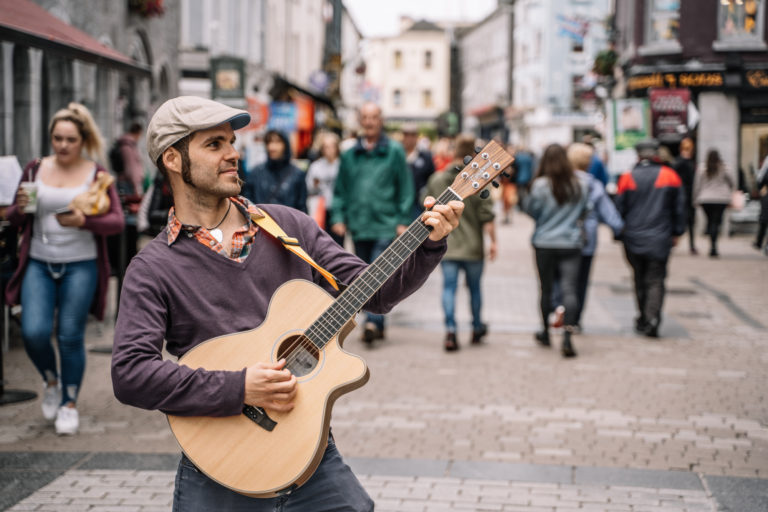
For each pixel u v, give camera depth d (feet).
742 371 24.48
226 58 58.34
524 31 184.34
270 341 8.14
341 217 28.68
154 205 26.53
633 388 22.58
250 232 8.54
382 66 298.76
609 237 71.36
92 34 48.65
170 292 8.17
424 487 15.43
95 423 19.24
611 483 15.61
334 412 20.30
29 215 18.08
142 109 58.39
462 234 27.45
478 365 25.23
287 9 124.06
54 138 17.98
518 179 90.53
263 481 7.84
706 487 15.38
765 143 70.33
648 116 65.10
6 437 18.13
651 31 73.67
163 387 7.73
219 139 8.22
